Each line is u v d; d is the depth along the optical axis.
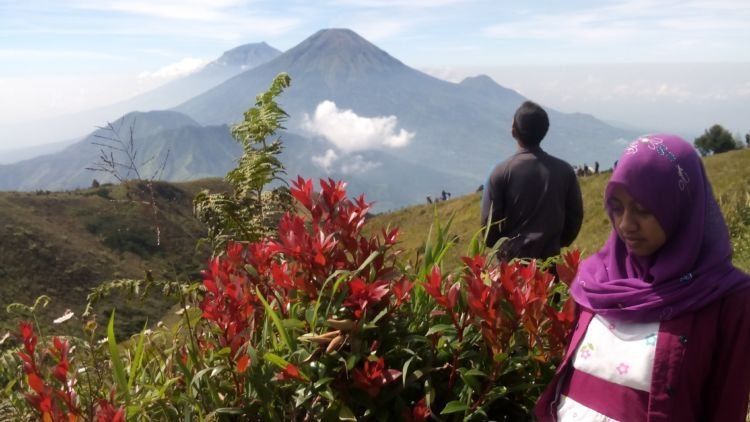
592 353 2.11
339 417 2.21
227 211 3.84
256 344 2.59
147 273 3.07
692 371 1.89
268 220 4.03
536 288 2.59
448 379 2.55
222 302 2.54
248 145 4.23
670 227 1.94
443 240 2.99
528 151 4.98
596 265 2.25
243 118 4.29
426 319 2.68
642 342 1.98
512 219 4.94
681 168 1.93
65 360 2.42
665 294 1.94
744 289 1.88
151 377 2.93
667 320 1.94
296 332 2.53
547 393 2.28
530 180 4.85
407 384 2.35
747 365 1.86
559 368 2.24
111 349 2.47
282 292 2.71
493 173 5.04
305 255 2.54
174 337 3.11
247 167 4.04
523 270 2.72
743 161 31.83
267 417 2.29
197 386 2.46
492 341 2.35
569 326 2.46
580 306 2.28
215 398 2.41
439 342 2.47
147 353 3.16
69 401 2.31
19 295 78.88
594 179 40.19
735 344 1.86
